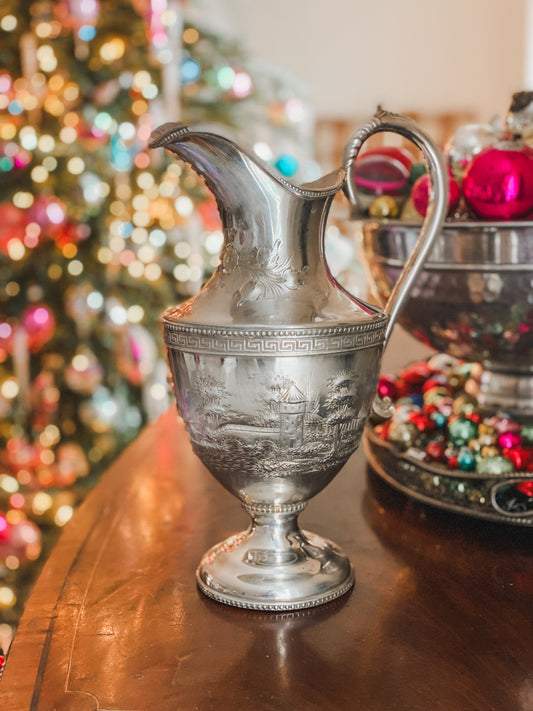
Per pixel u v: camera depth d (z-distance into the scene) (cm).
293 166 142
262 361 43
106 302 202
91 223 200
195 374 45
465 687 38
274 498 48
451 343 72
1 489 184
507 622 44
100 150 198
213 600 47
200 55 233
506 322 65
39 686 39
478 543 54
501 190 62
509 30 500
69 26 204
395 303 52
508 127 69
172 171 204
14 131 195
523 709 36
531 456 58
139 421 211
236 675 40
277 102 265
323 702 37
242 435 45
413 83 514
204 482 66
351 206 74
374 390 48
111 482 67
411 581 49
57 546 54
